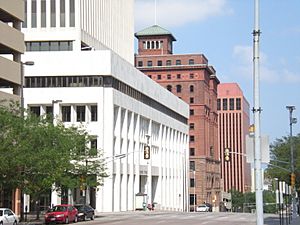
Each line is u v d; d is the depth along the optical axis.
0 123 42.09
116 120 90.06
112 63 87.19
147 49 182.00
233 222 52.81
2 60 53.03
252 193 172.25
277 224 44.69
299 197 66.19
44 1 91.94
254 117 15.27
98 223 50.16
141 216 68.19
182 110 139.38
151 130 110.56
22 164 41.59
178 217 65.38
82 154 61.78
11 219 42.06
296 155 64.31
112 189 85.75
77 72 86.56
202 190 161.25
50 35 91.38
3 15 55.78
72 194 78.88
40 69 86.81
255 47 15.26
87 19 95.19
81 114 87.44
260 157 15.19
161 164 117.00
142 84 103.69
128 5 117.94
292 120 54.38
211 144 175.75
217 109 198.50
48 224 49.50
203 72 167.12
